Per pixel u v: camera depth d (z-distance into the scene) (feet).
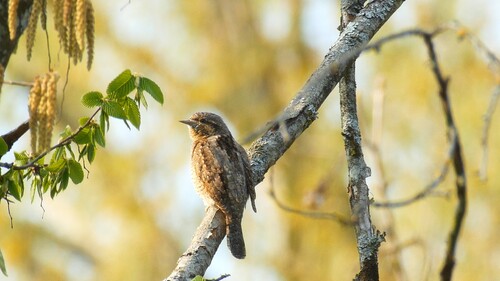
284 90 61.72
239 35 62.54
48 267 63.77
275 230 55.88
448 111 24.59
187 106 61.05
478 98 47.78
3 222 63.93
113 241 59.77
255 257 55.57
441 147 46.96
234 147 28.30
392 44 50.88
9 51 24.08
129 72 20.79
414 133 48.37
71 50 20.24
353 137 23.97
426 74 49.19
